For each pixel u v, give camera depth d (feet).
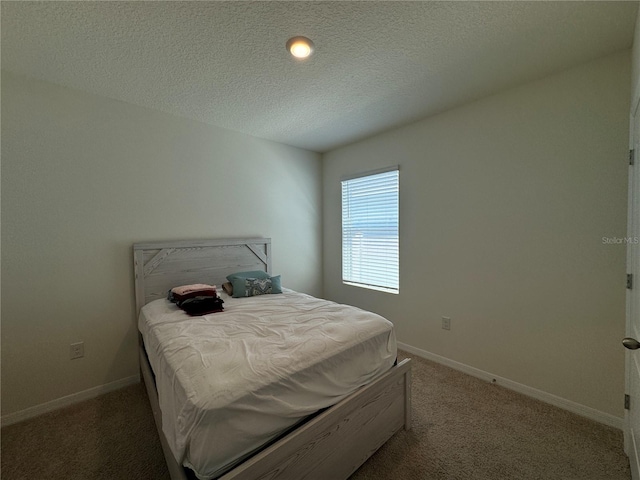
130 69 6.19
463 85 6.93
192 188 8.98
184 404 3.50
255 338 5.00
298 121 9.10
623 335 5.76
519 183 7.01
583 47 5.51
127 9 4.50
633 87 4.96
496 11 4.61
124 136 7.70
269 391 3.78
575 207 6.23
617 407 5.83
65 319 6.93
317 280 12.62
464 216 8.07
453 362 8.46
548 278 6.65
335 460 4.42
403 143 9.52
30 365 6.52
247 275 8.90
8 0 4.25
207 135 9.26
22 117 6.36
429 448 5.32
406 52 5.65
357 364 4.99
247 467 3.36
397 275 9.95
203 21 4.79
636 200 4.52
